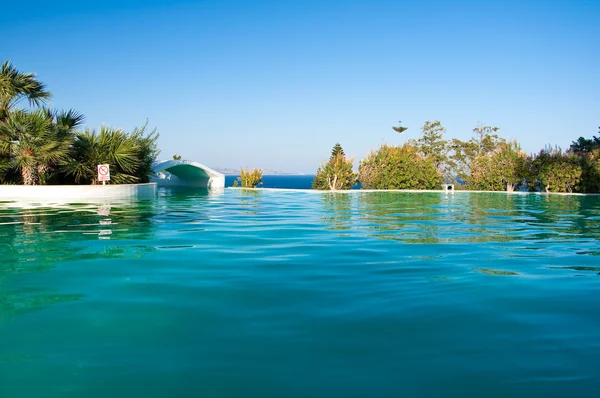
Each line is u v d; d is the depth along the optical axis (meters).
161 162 23.98
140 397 2.24
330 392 2.30
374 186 26.14
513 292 4.16
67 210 11.52
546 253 6.09
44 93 18.14
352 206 14.23
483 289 4.25
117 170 19.73
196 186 28.84
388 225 9.13
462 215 11.46
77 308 3.59
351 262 5.39
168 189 25.38
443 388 2.36
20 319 3.32
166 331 3.11
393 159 25.75
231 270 4.93
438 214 11.69
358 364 2.63
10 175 17.59
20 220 9.27
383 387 2.36
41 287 4.18
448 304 3.78
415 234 7.83
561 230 8.55
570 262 5.50
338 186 25.44
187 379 2.43
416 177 25.92
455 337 3.06
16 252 5.86
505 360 2.70
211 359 2.68
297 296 3.97
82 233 7.59
